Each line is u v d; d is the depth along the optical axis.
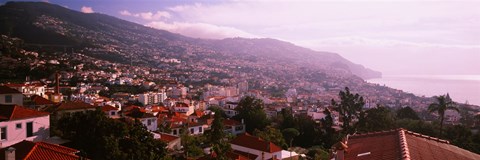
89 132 31.56
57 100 81.25
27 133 31.19
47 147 23.91
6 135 29.48
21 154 22.23
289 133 69.38
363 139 21.08
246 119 80.19
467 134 56.44
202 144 58.12
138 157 29.97
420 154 16.83
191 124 71.19
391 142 18.97
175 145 50.41
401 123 64.62
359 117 67.88
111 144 28.97
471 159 18.14
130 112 67.00
